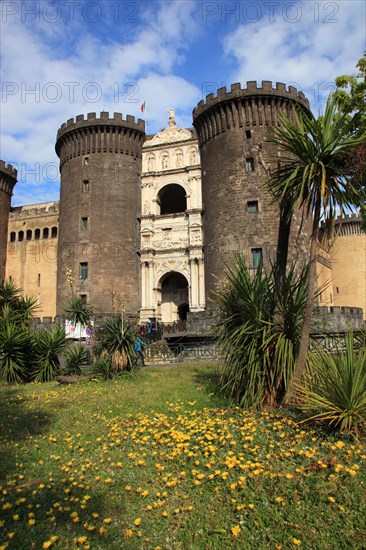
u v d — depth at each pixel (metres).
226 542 5.20
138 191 47.06
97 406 12.12
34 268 55.69
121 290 43.44
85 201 45.53
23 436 9.43
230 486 6.27
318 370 9.44
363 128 13.66
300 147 10.48
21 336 20.02
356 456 7.00
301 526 5.36
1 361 19.70
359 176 10.47
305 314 10.48
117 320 18.86
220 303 12.23
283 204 11.55
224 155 40.75
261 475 6.59
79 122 46.78
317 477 6.43
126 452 8.16
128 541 5.23
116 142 46.59
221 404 11.20
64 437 9.27
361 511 5.58
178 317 47.91
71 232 45.34
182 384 14.87
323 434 8.22
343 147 10.12
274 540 5.16
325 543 5.05
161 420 9.84
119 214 45.12
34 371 20.30
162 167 47.25
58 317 35.94
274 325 11.05
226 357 11.59
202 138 43.78
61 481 6.83
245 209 38.84
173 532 5.42
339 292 54.28
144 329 32.75
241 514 5.73
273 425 8.87
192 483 6.62
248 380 10.85
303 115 10.98
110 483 6.77
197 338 32.59
